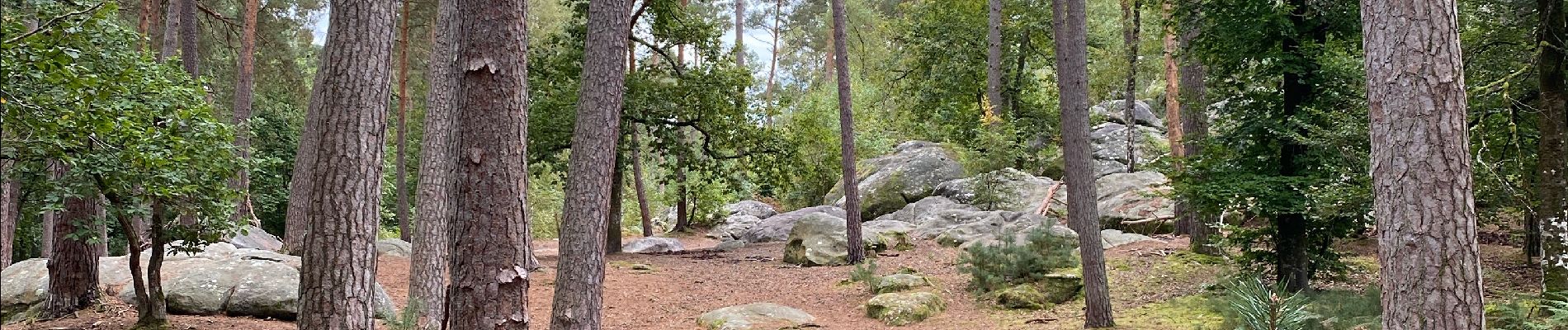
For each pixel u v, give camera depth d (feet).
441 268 30.55
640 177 90.33
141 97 25.20
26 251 66.54
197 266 36.86
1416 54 17.11
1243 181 35.68
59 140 22.27
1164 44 63.36
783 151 69.21
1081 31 31.14
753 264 58.75
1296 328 18.12
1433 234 16.78
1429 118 16.93
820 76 175.63
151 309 30.07
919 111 95.45
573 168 27.78
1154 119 97.45
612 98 28.07
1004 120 75.20
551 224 112.06
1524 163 33.19
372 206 19.72
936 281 45.52
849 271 51.70
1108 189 67.15
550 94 63.16
